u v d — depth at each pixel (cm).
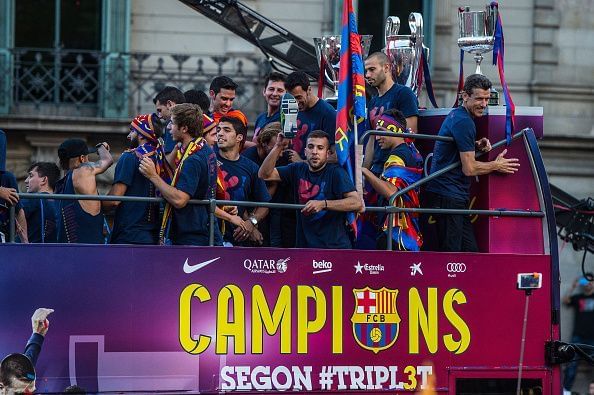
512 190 2598
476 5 6100
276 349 2325
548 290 2539
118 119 5816
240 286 2314
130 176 2441
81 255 2236
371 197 2652
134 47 5966
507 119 2597
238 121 2608
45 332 2206
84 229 2441
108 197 2303
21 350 2192
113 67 5894
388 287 2406
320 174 2502
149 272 2267
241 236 2559
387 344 2397
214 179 2419
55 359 2211
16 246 2208
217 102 2888
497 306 2484
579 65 6272
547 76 6250
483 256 2483
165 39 5966
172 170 2458
